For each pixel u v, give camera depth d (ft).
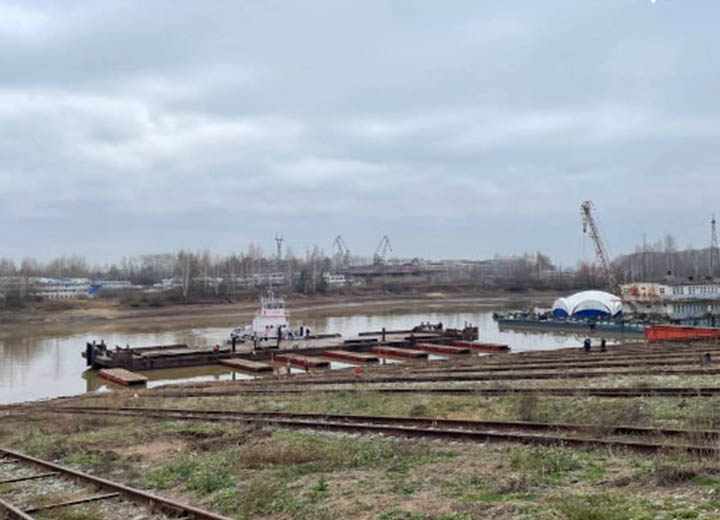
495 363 132.16
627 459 38.58
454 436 50.08
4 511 37.11
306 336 234.99
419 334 237.45
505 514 30.04
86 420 78.74
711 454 36.47
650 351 134.72
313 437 55.31
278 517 34.35
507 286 650.84
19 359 217.15
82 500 39.29
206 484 41.34
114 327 351.05
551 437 44.96
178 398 103.86
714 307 286.05
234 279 605.73
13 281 447.83
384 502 34.12
